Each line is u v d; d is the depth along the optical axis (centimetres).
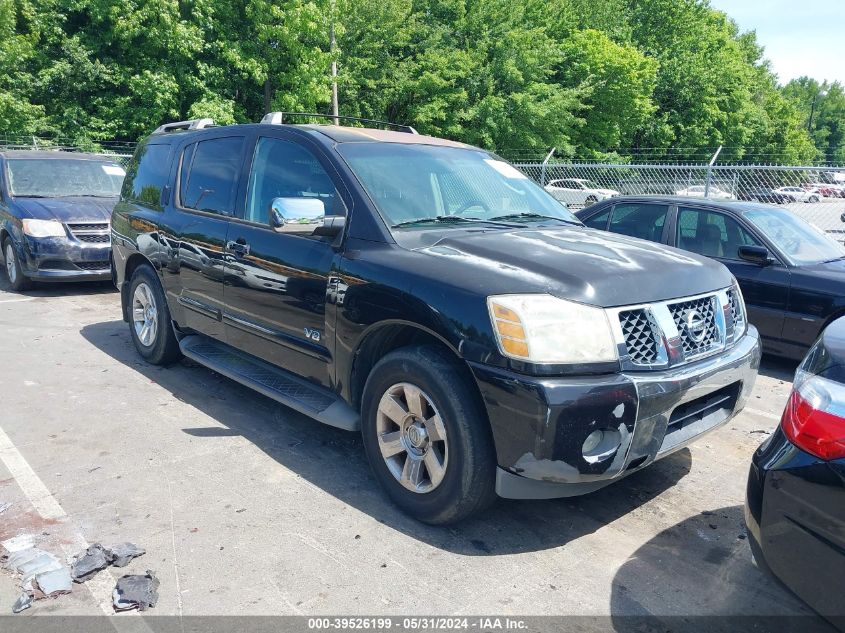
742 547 313
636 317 292
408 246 337
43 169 955
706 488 373
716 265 358
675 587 281
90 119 2316
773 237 645
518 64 3066
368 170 379
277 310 392
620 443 277
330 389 368
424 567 287
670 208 723
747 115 4697
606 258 319
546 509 345
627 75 3541
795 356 611
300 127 421
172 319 518
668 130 4216
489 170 445
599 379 274
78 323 713
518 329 273
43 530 307
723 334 329
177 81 2320
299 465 383
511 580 281
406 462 322
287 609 257
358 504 340
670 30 4650
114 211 600
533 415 267
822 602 203
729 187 1173
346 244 353
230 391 505
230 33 2342
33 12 2277
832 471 200
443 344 315
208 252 450
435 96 2878
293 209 343
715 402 329
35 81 2269
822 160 6044
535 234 365
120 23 2211
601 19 4138
